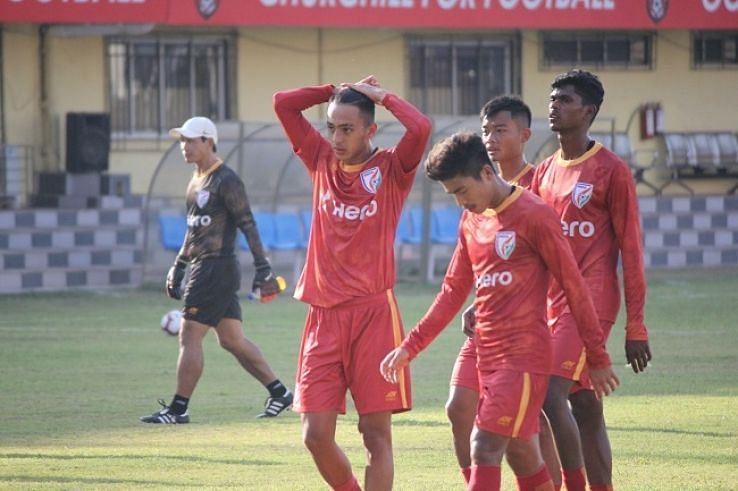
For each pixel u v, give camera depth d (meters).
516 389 20.66
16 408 37.28
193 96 79.12
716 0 81.19
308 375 22.53
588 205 24.38
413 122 22.41
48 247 69.06
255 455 30.05
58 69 75.31
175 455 29.97
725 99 87.19
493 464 20.69
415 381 42.06
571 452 23.36
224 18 72.81
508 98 25.69
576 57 85.00
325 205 22.83
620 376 42.47
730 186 87.06
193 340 35.34
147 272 70.25
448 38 83.06
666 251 80.19
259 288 36.44
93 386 41.38
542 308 21.00
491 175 20.86
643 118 85.69
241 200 35.78
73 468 28.23
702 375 42.53
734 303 64.00
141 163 78.06
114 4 70.75
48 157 75.00
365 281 22.44
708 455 29.20
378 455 22.55
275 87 80.25
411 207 75.50
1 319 58.62
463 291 21.77
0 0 69.00
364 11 75.44
